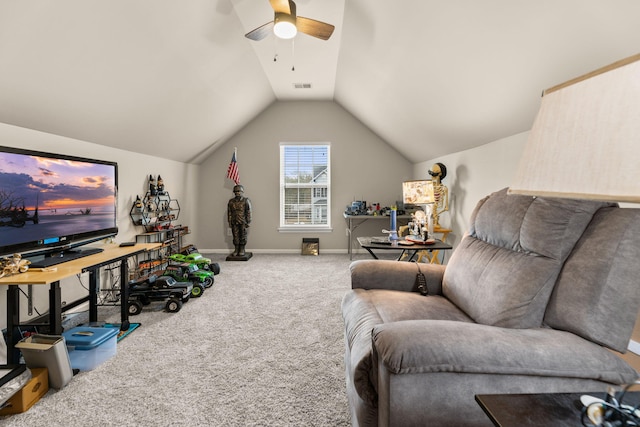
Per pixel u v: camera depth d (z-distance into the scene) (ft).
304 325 8.43
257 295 10.89
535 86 6.29
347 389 4.95
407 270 6.59
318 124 18.26
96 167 8.84
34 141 7.98
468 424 3.19
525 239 4.44
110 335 6.73
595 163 1.79
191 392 5.55
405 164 18.35
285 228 18.51
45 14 5.53
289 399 5.36
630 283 3.35
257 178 18.40
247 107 15.72
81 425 4.74
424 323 3.59
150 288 9.71
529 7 4.76
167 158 14.83
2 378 4.53
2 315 7.24
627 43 4.27
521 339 3.34
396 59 8.96
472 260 5.51
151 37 7.59
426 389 3.18
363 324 4.90
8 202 6.31
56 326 6.02
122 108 9.34
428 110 10.48
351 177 18.44
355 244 18.53
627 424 2.19
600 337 3.37
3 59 5.79
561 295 3.75
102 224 9.07
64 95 7.47
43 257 7.22
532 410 2.46
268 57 12.12
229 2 8.25
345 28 9.73
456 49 6.81
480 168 10.50
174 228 14.37
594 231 3.76
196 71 10.11
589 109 1.88
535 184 2.21
